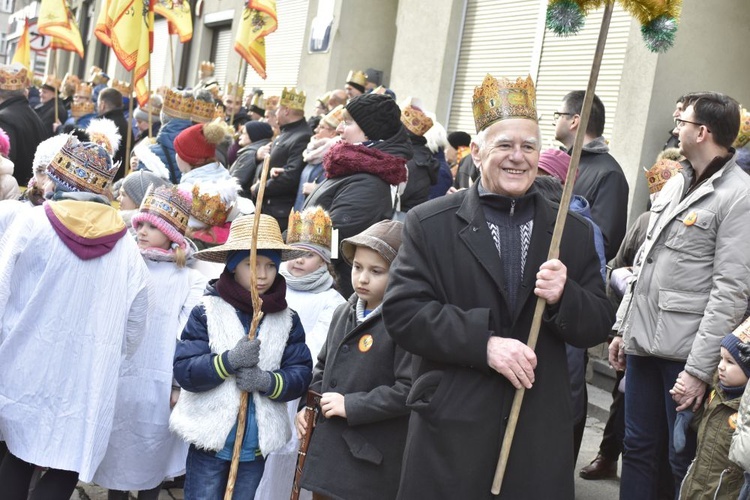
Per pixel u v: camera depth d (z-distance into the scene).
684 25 6.79
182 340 3.46
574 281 2.68
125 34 7.34
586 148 4.91
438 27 9.81
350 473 3.22
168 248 4.00
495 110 2.70
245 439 3.42
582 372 4.23
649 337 3.79
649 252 3.84
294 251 3.92
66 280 3.46
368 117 5.04
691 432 3.74
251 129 7.77
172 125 6.54
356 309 3.52
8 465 3.56
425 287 2.65
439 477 2.58
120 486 3.86
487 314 2.57
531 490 2.57
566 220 2.77
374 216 4.78
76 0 25.81
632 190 6.87
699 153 3.72
